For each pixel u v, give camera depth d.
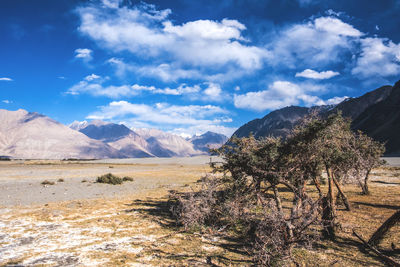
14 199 18.66
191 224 10.66
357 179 14.20
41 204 16.70
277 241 6.80
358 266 7.04
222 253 8.16
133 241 9.45
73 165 80.50
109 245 8.98
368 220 11.54
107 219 12.65
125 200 18.47
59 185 27.81
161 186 26.95
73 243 9.17
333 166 10.80
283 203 15.75
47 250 8.43
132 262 7.45
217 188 11.62
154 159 131.00
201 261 7.53
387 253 7.92
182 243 9.21
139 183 30.72
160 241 9.43
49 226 11.38
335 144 9.41
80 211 14.62
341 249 8.30
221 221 11.42
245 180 10.17
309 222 7.19
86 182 31.48
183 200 11.66
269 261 6.73
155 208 15.45
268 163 9.11
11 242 9.22
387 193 19.30
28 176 39.66
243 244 8.99
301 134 8.54
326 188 22.36
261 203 8.88
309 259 7.51
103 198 19.44
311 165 9.28
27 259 7.63
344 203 13.70
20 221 12.23
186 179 35.72
